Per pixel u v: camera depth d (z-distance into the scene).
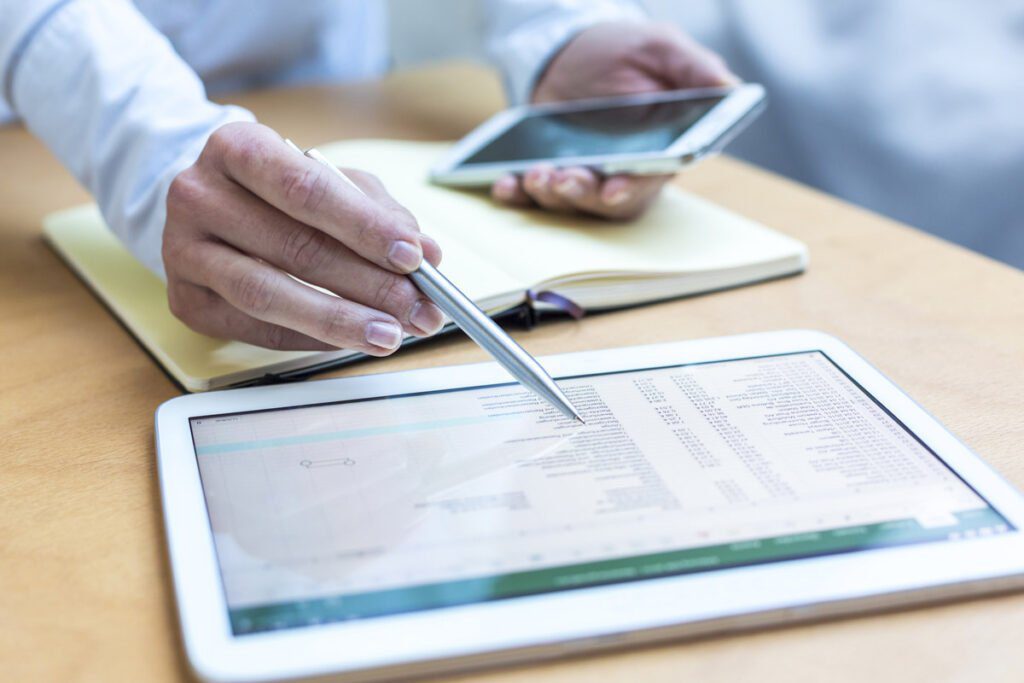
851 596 0.32
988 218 1.18
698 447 0.40
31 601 0.33
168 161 0.53
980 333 0.53
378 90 1.03
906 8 1.20
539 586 0.32
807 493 0.37
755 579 0.32
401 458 0.39
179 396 0.46
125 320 0.54
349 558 0.33
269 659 0.29
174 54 0.60
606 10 0.88
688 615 0.31
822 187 1.32
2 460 0.42
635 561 0.33
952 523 0.35
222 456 0.40
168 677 0.30
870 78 1.24
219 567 0.33
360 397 0.44
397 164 0.74
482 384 0.46
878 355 0.51
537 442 0.41
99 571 0.35
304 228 0.44
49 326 0.55
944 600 0.33
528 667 0.30
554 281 0.53
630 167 0.61
